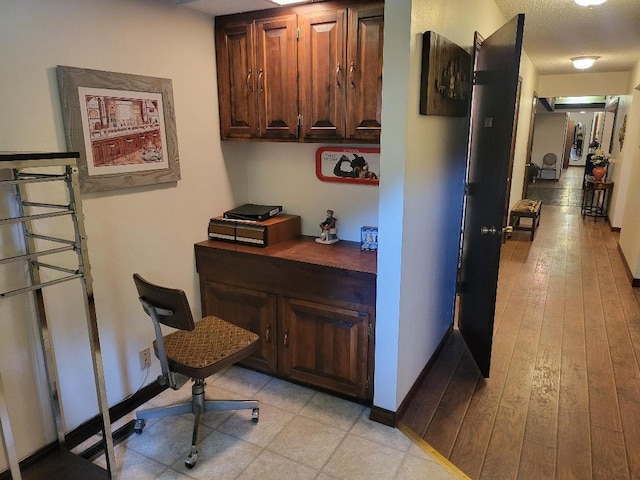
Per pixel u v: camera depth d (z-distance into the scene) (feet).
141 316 7.70
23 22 5.51
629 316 11.73
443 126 8.02
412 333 7.68
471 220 9.72
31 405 6.26
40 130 5.84
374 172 8.46
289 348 8.24
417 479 6.18
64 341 6.56
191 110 8.07
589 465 6.47
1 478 5.81
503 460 6.57
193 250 8.62
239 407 7.35
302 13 7.45
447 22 7.49
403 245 6.63
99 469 6.17
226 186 9.25
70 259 6.51
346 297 7.39
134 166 7.11
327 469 6.37
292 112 7.93
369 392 7.60
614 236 20.89
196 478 6.22
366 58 7.08
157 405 7.86
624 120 22.41
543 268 15.97
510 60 7.09
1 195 5.65
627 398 8.11
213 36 8.29
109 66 6.56
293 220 9.20
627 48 17.08
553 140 43.86
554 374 8.93
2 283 5.78
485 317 8.52
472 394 8.25
